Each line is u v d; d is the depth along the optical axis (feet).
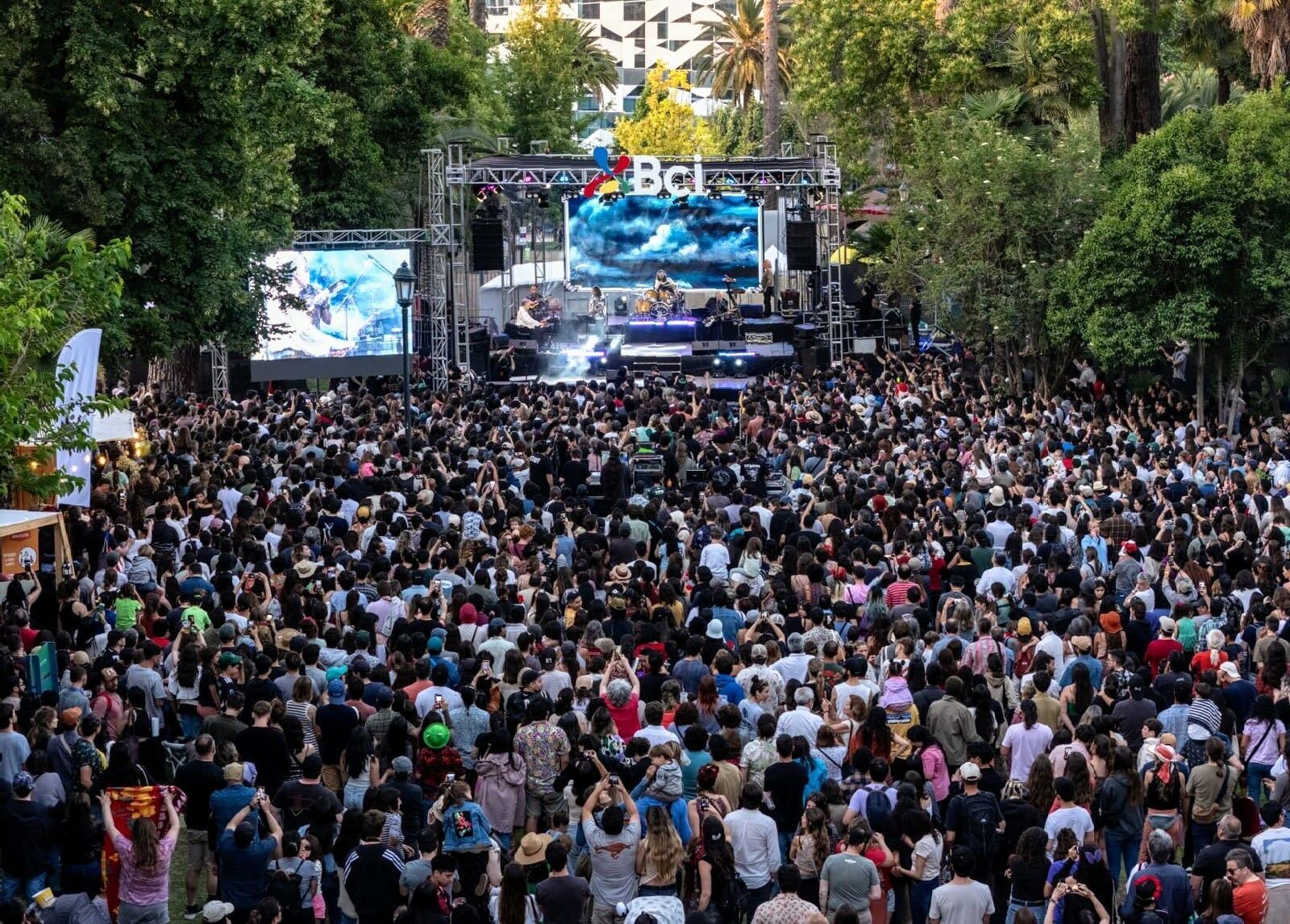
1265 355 113.60
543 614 54.54
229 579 56.39
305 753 42.16
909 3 154.71
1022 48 144.66
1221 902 34.88
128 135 94.43
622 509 72.84
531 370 152.35
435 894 33.83
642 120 314.96
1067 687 46.65
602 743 40.96
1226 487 77.15
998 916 39.63
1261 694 47.88
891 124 162.91
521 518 70.28
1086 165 123.44
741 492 74.74
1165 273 109.19
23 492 66.85
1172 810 40.81
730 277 169.78
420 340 159.12
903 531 63.31
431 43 196.85
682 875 37.50
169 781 45.88
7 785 39.42
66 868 38.47
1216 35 138.62
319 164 158.20
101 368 98.84
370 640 51.42
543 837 38.24
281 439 91.61
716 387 141.18
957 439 95.14
